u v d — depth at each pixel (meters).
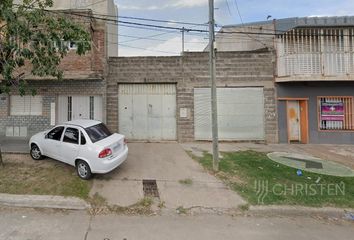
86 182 7.39
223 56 14.11
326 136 14.10
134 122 14.11
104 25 13.27
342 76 13.23
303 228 5.46
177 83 13.97
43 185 6.97
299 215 6.14
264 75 14.11
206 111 14.02
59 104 13.64
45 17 7.85
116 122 13.87
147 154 10.90
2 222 5.23
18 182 7.07
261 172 8.70
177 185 7.55
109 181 7.64
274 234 5.12
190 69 13.98
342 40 13.44
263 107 14.12
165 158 10.30
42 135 8.88
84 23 12.02
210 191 7.18
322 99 14.21
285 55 13.66
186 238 4.81
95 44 13.13
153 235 4.90
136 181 7.75
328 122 14.20
